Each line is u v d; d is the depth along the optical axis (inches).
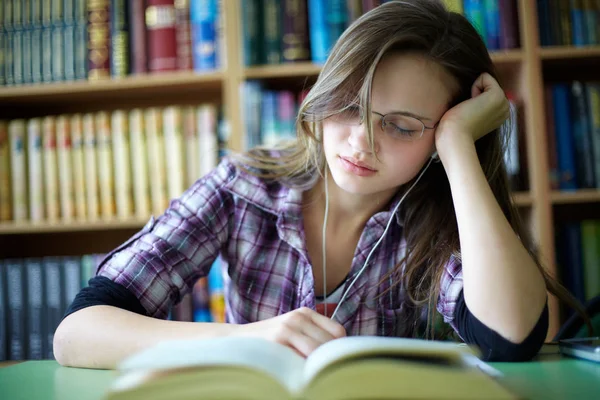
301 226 41.6
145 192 68.1
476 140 41.6
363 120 34.5
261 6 67.6
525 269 31.5
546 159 66.6
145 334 28.9
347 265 43.8
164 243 38.5
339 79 35.2
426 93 36.2
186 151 68.6
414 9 36.7
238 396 17.5
